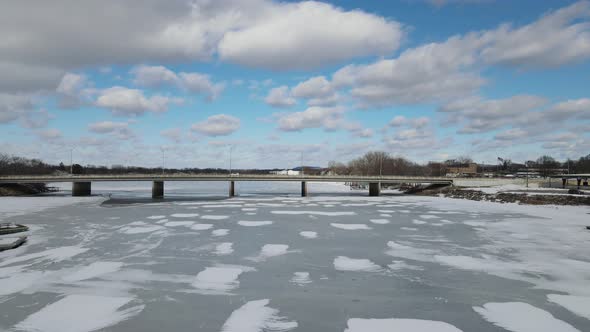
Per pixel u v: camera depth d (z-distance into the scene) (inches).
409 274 859.4
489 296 711.1
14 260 960.9
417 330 557.3
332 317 605.9
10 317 597.9
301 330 554.9
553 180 4977.9
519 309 644.1
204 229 1487.5
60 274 836.6
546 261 982.4
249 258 1000.9
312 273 862.5
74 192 3779.5
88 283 774.5
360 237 1325.0
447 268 911.7
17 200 3073.3
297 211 2222.0
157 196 3772.1
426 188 4478.3
